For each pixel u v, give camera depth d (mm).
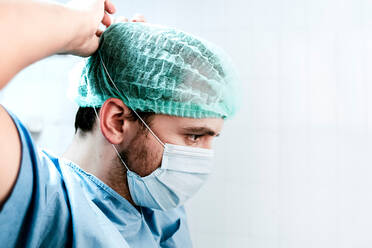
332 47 1867
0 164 351
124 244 543
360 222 1803
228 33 1956
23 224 399
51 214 460
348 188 1820
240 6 1956
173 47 627
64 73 1980
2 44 298
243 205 1900
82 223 478
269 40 1925
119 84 604
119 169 615
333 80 1858
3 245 381
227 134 1932
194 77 613
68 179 521
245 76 1936
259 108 1915
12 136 377
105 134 587
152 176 611
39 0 369
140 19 742
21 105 1979
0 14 307
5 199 372
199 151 637
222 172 1925
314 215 1843
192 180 648
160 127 608
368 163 1810
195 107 605
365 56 1840
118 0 2020
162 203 651
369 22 1842
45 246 457
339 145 1837
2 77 299
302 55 1893
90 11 460
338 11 1871
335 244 1817
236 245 1896
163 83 602
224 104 659
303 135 1872
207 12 1976
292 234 1856
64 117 1965
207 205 1926
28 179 396
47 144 1963
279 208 1872
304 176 1860
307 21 1897
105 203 603
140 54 615
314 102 1871
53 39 367
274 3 1929
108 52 614
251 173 1902
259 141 1905
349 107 1840
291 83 1896
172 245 789
